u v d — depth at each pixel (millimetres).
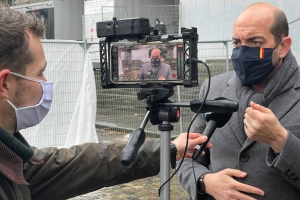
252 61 2059
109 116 7516
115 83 1767
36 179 1898
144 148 2064
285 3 8211
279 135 1832
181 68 1632
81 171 1977
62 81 6410
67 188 1969
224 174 2053
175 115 1704
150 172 2105
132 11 11008
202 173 2189
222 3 9234
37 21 1576
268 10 2070
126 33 1702
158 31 1727
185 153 1808
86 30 10109
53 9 12555
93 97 6410
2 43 1441
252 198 1978
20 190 1590
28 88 1563
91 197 5301
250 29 2055
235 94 2199
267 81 2152
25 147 1523
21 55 1495
